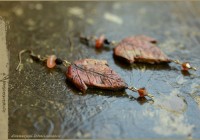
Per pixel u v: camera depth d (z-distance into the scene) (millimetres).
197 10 301
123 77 212
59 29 264
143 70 218
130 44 229
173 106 193
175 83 209
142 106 192
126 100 196
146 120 184
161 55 222
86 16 286
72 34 260
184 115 188
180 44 251
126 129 179
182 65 217
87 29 268
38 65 220
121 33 265
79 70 204
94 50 240
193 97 200
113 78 200
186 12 298
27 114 186
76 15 286
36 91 200
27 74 212
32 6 290
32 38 249
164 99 197
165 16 292
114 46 243
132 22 282
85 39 250
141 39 237
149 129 180
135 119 185
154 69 219
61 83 206
